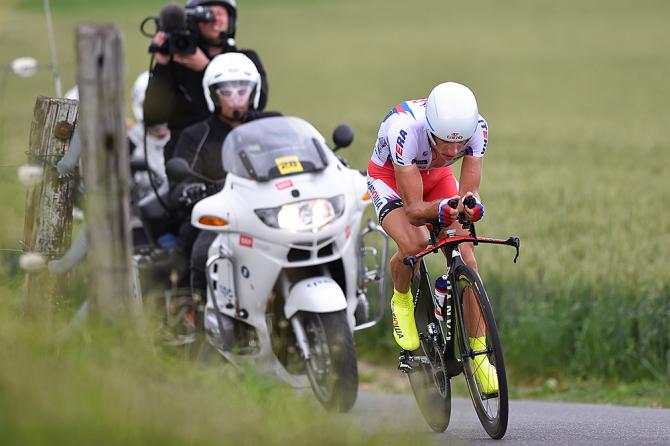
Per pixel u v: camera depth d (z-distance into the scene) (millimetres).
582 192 61500
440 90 20281
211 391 16688
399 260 22391
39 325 17219
